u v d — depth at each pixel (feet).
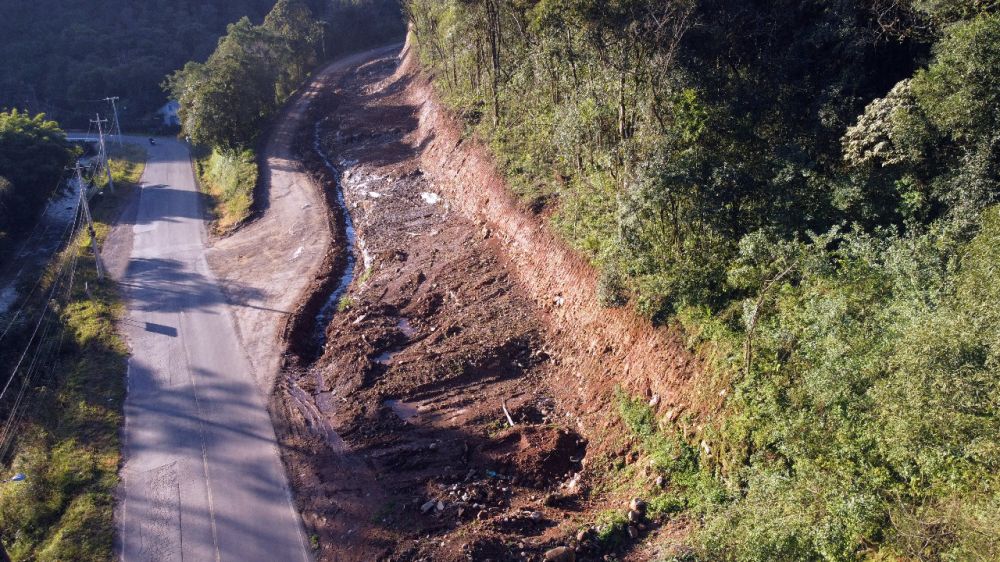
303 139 180.96
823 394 41.52
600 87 79.15
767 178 61.87
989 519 31.37
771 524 39.34
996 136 48.19
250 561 54.13
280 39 232.94
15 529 58.59
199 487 62.75
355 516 57.67
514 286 90.79
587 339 73.77
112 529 58.03
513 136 110.63
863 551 37.58
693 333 58.80
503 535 52.54
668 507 51.26
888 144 55.26
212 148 197.26
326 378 80.64
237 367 83.41
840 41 67.77
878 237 51.72
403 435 68.28
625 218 63.57
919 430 35.12
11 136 156.35
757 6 73.10
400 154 161.27
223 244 126.21
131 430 71.77
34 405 78.07
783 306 50.44
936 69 51.57
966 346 34.32
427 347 83.20
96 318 96.84
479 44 129.49
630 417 61.11
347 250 120.98
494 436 66.49
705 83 71.05
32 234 147.23
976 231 45.55
